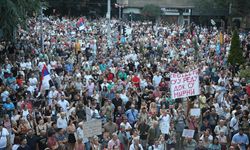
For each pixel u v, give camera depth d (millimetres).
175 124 19438
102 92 23500
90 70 29266
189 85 20391
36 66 30438
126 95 22875
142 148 17391
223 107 21906
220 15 84500
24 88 23062
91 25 62375
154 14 86438
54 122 17953
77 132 17453
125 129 18047
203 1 84875
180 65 33812
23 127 17406
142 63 33594
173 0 94188
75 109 19719
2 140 17062
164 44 45500
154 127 18547
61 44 41500
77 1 87625
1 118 19188
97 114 19594
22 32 45062
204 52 44625
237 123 20250
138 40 47531
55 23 61250
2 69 27062
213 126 20516
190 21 91875
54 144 16719
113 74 28109
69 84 24359
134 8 91562
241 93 25500
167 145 19031
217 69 33656
